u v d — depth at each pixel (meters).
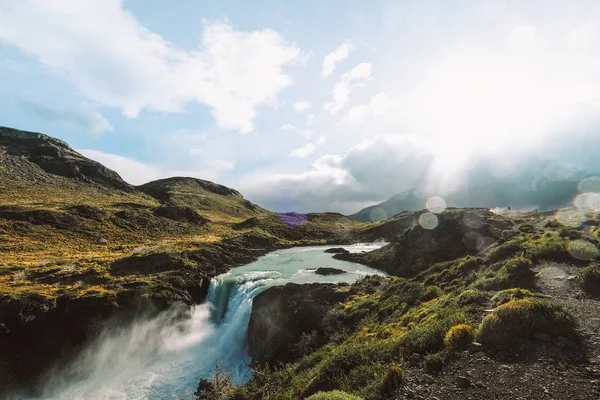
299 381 13.35
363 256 57.78
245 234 86.81
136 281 37.66
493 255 25.53
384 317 21.69
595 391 7.55
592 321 11.36
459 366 9.78
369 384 9.98
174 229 85.44
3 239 53.66
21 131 138.00
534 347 9.89
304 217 142.00
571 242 21.83
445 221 44.56
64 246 56.88
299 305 28.97
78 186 111.00
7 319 27.84
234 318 34.91
